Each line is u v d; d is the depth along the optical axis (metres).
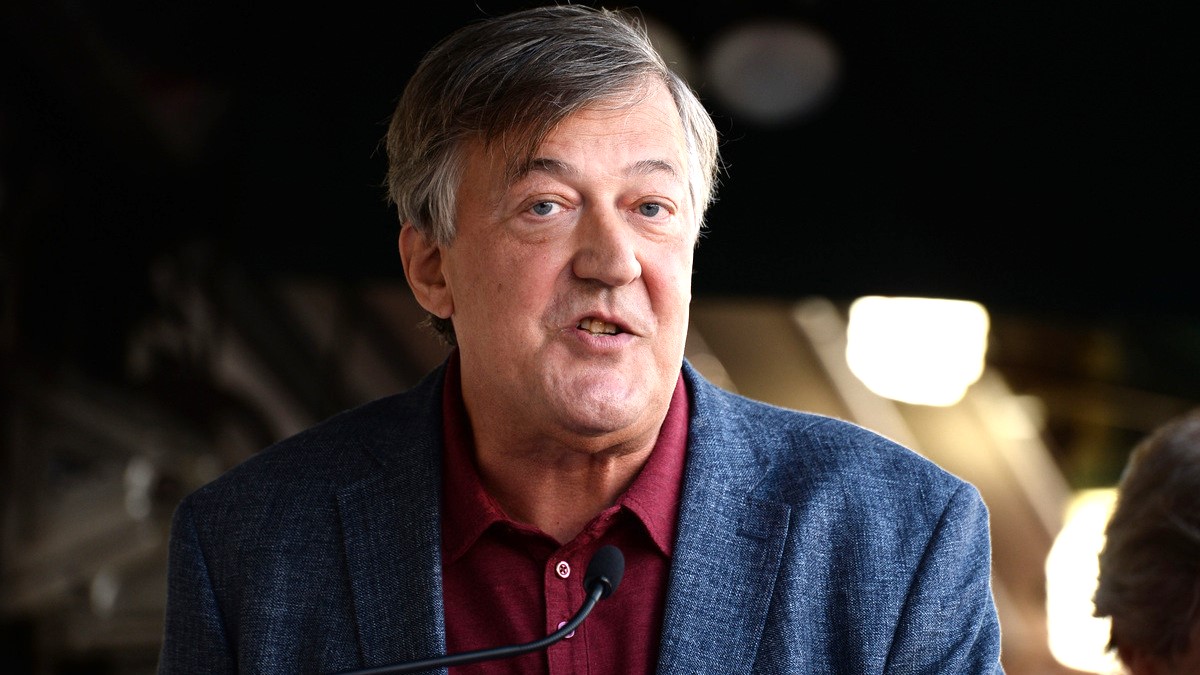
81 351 8.16
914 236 7.71
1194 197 7.35
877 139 7.63
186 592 2.86
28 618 8.25
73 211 7.63
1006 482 13.38
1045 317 7.78
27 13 6.49
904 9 7.42
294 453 2.96
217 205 7.88
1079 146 7.49
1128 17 7.29
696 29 7.43
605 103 2.59
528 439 2.67
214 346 8.80
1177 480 2.51
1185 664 2.48
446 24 7.64
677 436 2.80
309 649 2.72
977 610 2.68
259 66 7.64
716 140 2.86
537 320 2.58
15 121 7.07
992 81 7.52
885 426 12.77
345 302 10.04
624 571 2.62
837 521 2.71
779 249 7.79
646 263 2.58
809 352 12.51
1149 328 13.70
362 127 7.79
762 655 2.58
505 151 2.59
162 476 8.80
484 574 2.71
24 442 7.86
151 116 7.29
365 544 2.78
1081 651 12.76
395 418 2.98
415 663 2.35
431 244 2.86
